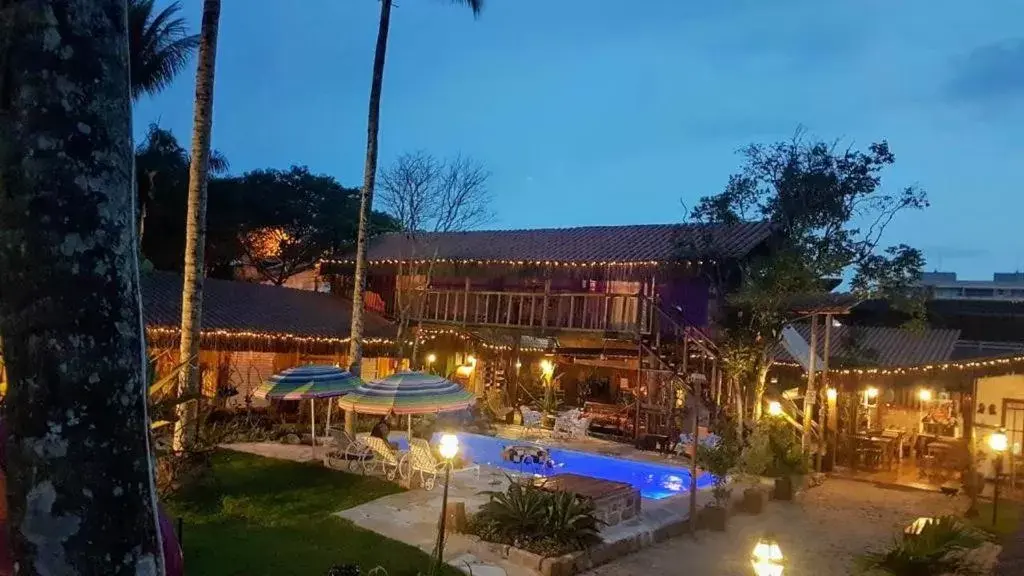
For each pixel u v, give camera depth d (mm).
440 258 27469
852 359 20078
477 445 20266
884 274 17422
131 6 24141
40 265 2672
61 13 2793
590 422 22500
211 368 19750
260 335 20062
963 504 15133
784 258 17453
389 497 12391
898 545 10453
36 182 2701
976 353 25812
